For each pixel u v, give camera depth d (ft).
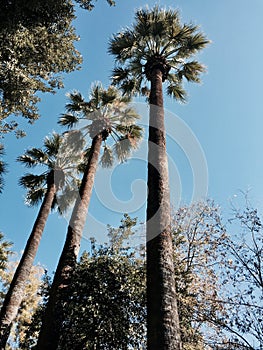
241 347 23.25
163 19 33.50
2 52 25.30
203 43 33.71
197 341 24.32
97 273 22.90
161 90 26.78
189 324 25.35
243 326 23.49
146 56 33.19
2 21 25.43
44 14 29.76
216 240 28.32
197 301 25.98
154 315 13.00
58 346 20.68
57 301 21.53
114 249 25.55
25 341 27.14
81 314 21.02
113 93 42.32
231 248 27.12
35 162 45.27
